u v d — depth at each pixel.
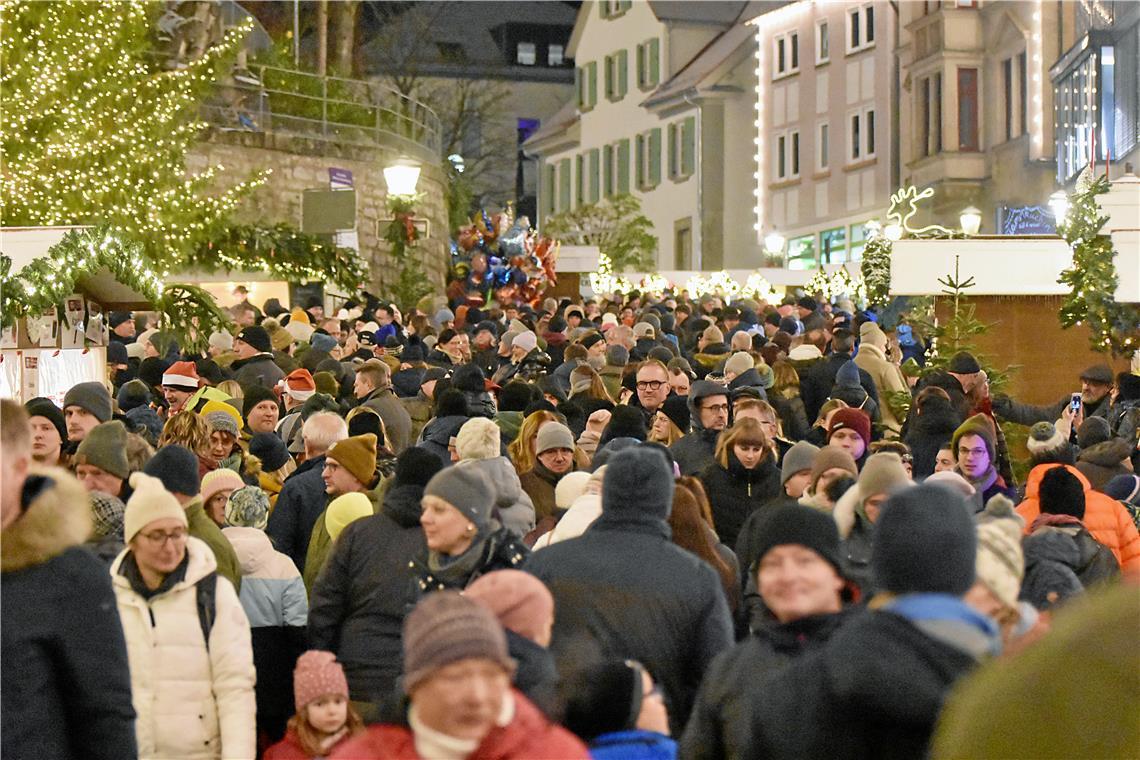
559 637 8.56
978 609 7.30
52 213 35.53
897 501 6.51
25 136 36.16
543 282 46.75
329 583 10.73
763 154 92.62
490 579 7.80
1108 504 13.22
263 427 16.06
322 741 10.27
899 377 22.31
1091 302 24.88
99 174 36.53
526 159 122.19
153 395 20.28
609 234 91.75
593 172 107.69
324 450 13.62
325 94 48.28
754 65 93.94
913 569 6.41
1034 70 71.56
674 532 10.51
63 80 36.38
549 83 123.19
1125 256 24.78
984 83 76.25
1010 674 5.02
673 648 8.64
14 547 7.43
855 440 14.87
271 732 11.39
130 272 20.33
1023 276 26.59
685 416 17.05
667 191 98.31
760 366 20.88
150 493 9.55
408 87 100.38
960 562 6.42
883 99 82.31
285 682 11.41
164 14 42.66
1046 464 13.98
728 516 13.45
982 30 76.12
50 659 7.46
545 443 13.62
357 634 10.55
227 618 9.73
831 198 86.69
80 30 36.56
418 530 10.70
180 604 9.65
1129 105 56.66
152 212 37.09
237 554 11.28
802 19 89.12
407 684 6.51
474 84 117.19
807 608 7.08
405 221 44.50
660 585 8.68
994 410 20.20
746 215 94.56
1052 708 4.89
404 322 36.28
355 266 43.34
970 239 26.67
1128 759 4.79
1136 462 18.16
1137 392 19.77
